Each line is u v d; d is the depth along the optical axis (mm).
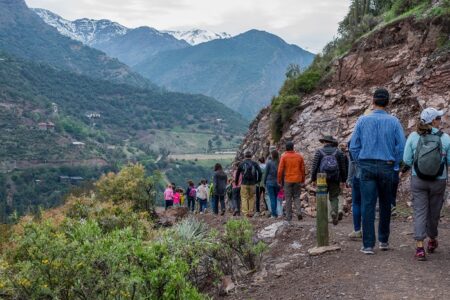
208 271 7191
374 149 6379
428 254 6520
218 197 15844
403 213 10555
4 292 4895
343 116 15695
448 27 13602
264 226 9922
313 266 6617
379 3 21719
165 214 15742
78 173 172625
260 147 22109
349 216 11484
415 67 14000
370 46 15828
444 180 6184
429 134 6195
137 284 4922
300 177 10484
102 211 10758
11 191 142250
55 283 4855
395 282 5453
